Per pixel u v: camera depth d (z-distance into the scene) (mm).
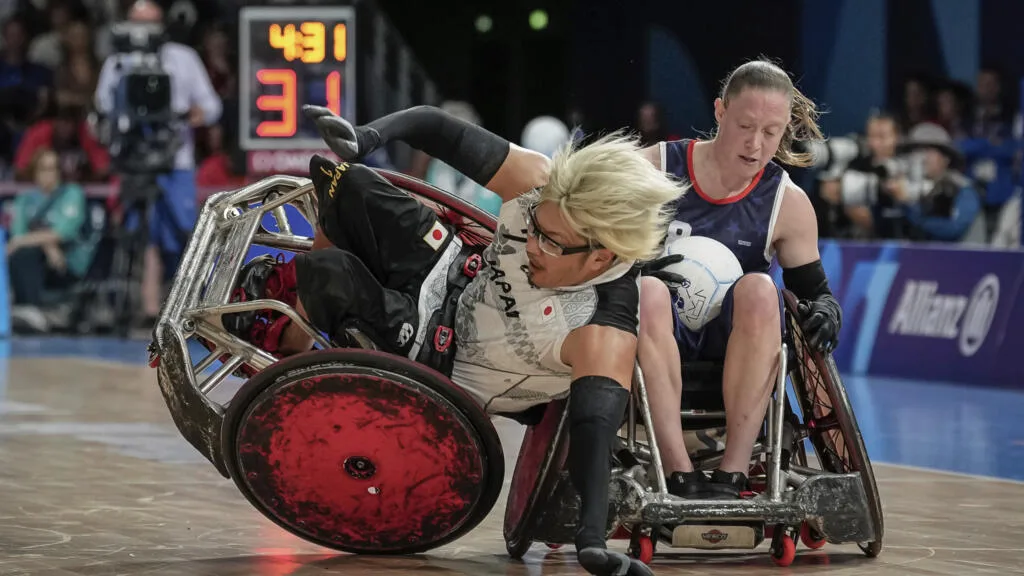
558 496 8727
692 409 9625
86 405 19844
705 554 9664
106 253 35625
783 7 40344
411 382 8117
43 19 39656
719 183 9898
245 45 29797
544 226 7961
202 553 9250
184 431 9008
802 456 10219
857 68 38844
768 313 9062
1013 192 32000
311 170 8852
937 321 25812
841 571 8867
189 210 33500
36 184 35844
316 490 8789
